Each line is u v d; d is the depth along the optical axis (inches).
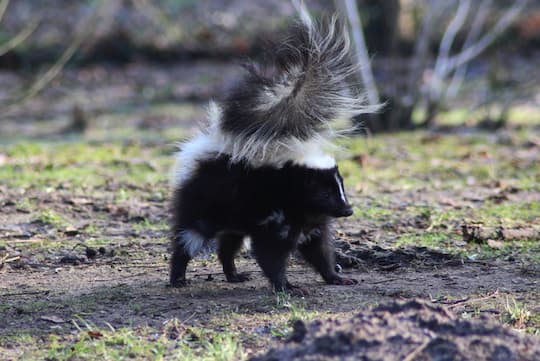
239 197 390.0
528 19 1312.7
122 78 1253.1
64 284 414.0
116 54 1332.4
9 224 536.1
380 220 540.4
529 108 1025.5
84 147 828.6
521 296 374.0
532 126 916.0
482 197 609.0
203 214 398.3
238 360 300.8
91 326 344.2
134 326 343.3
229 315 354.6
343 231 510.3
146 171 713.0
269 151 390.0
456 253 453.4
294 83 391.9
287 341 285.7
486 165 724.7
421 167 723.4
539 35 1288.1
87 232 519.8
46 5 1411.2
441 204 589.6
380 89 925.2
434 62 1216.8
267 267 393.1
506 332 274.1
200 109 1064.2
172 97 1149.7
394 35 924.6
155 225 537.3
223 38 1382.9
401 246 470.3
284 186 388.2
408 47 1189.1
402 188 642.2
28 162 740.7
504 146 812.0
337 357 261.1
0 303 380.5
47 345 324.8
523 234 490.6
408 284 402.6
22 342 327.9
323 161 392.8
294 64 393.7
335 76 403.2
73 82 1222.9
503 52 1274.6
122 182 661.3
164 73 1283.2
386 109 891.4
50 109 1072.2
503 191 626.5
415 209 572.1
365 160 719.1
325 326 281.9
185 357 304.2
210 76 1254.3
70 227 523.2
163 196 612.4
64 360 306.2
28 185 647.8
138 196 614.9
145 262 457.4
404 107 904.9
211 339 326.0
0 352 316.8
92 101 1128.2
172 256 409.1
